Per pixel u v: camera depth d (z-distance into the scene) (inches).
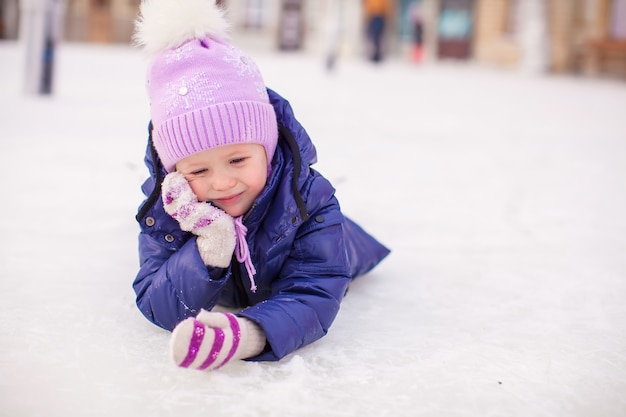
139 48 61.4
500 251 92.4
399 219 111.0
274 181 58.5
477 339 60.2
